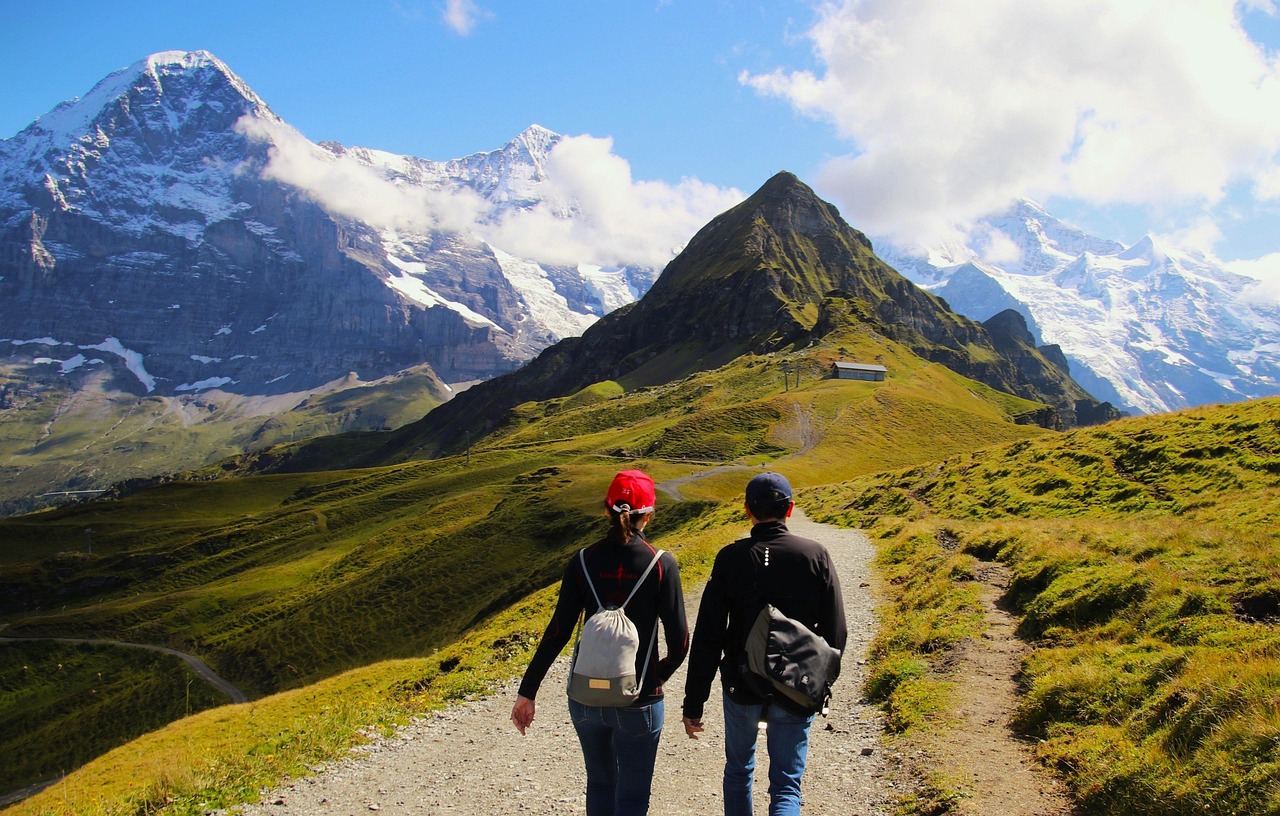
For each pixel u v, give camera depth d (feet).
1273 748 26.61
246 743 50.88
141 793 40.50
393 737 47.34
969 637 53.52
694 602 81.71
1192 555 55.06
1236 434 116.16
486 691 57.11
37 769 307.37
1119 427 148.46
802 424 539.70
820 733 42.65
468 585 347.97
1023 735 37.70
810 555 24.09
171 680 361.92
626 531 25.32
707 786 36.17
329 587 431.43
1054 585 56.49
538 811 34.68
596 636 23.89
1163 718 32.65
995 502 130.93
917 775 34.60
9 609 573.74
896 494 166.61
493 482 619.26
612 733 24.91
